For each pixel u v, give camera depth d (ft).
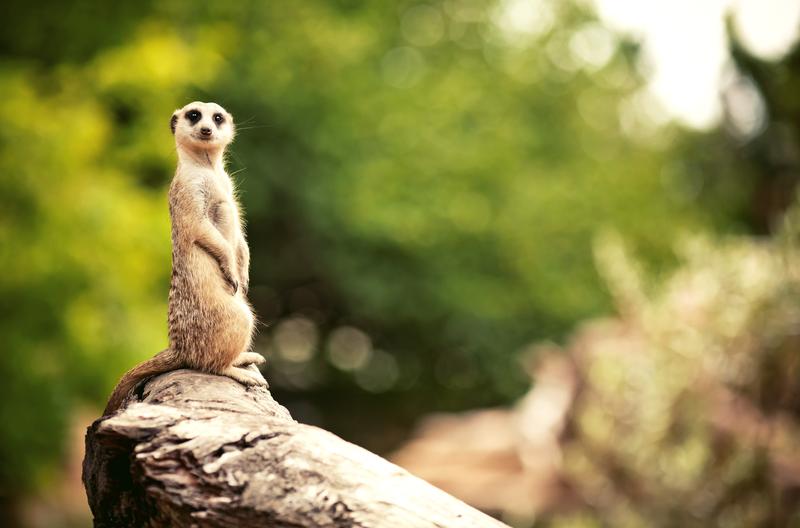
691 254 36.04
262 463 10.96
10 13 43.52
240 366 15.23
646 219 75.36
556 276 71.36
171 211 15.42
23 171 37.06
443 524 10.61
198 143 15.96
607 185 75.82
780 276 31.55
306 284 77.56
